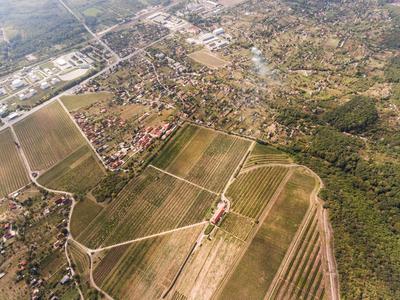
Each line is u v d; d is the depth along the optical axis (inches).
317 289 6491.1
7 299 7268.7
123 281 7214.6
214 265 7180.1
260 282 6761.8
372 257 6692.9
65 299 7096.5
